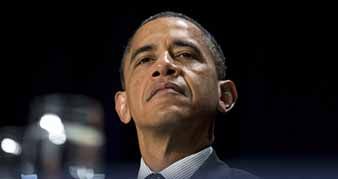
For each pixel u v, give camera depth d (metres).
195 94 4.11
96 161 8.95
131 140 11.95
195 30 4.47
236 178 4.22
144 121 4.11
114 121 12.23
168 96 4.03
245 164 12.21
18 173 8.52
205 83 4.20
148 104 4.08
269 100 13.06
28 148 8.66
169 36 4.35
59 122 8.76
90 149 8.88
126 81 4.50
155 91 4.08
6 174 8.47
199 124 4.16
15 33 14.21
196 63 4.27
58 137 8.70
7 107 13.77
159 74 4.12
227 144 12.32
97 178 8.84
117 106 4.81
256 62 13.32
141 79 4.23
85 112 9.01
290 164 12.23
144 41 4.39
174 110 4.00
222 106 4.47
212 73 4.31
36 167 8.58
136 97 4.21
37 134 8.72
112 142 11.92
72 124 8.84
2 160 8.53
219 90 4.47
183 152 4.23
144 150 4.32
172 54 4.29
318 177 11.82
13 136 8.73
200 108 4.11
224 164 4.34
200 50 4.34
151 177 4.15
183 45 4.31
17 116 13.73
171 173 4.19
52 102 8.96
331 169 11.95
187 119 4.05
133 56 4.42
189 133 4.15
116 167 11.74
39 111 8.95
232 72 13.29
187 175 4.19
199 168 4.22
